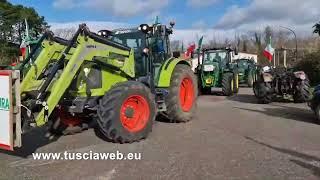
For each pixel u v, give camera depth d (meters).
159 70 9.07
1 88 5.49
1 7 34.91
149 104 7.46
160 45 9.25
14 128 5.48
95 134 8.01
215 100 14.76
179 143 7.14
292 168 5.57
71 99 7.18
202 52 18.42
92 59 7.03
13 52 30.70
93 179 5.21
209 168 5.61
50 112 6.15
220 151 6.53
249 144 7.01
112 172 5.49
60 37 7.36
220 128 8.58
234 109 11.80
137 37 8.85
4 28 34.38
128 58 7.94
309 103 10.04
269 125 8.91
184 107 9.48
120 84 7.20
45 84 6.16
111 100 6.93
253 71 23.09
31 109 5.89
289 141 7.24
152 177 5.25
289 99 13.74
